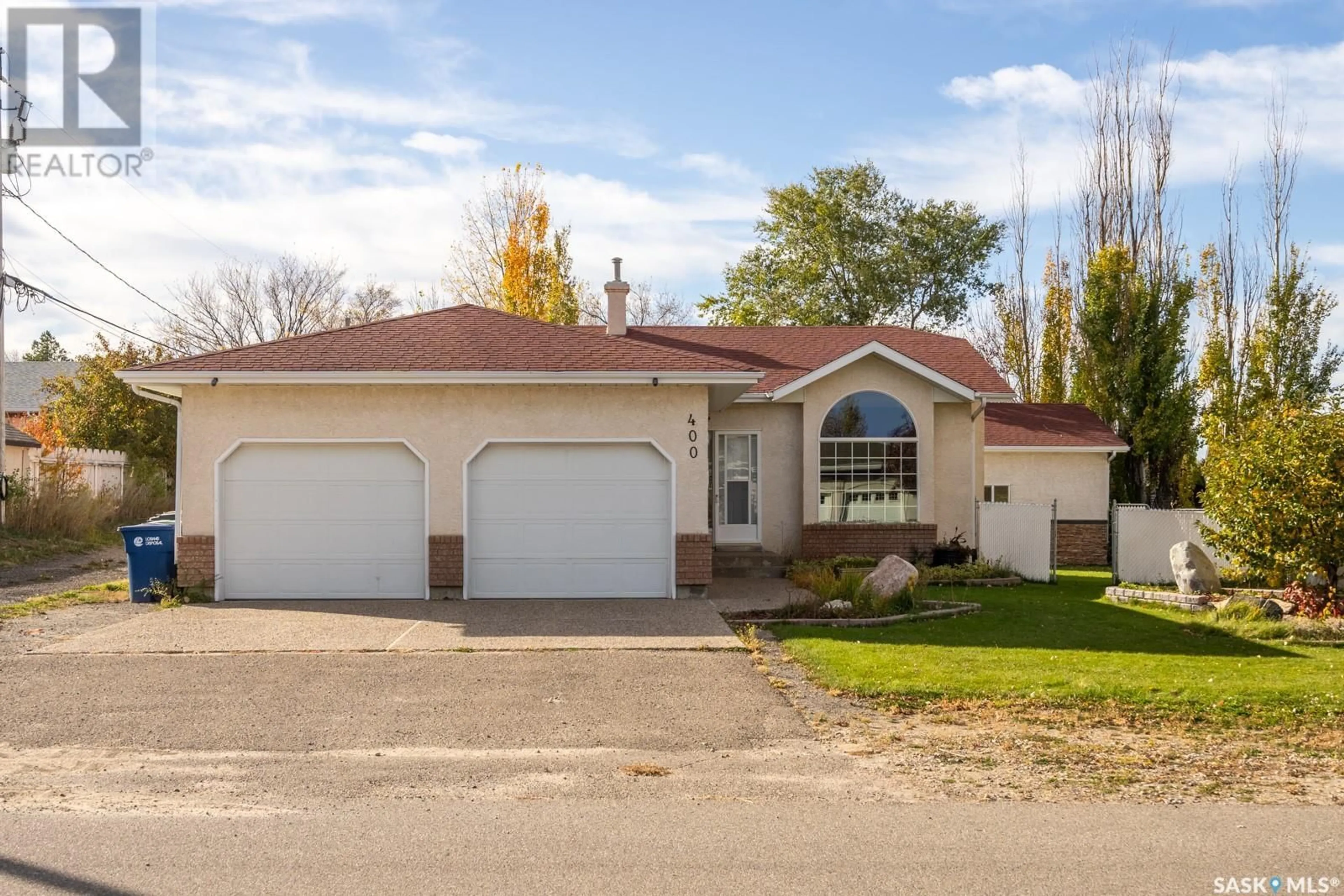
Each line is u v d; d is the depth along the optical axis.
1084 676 11.25
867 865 5.87
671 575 16.33
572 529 16.34
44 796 7.16
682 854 6.02
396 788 7.41
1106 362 31.89
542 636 13.09
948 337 26.53
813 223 46.44
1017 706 10.09
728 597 16.95
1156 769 8.12
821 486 21.70
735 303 49.00
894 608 15.58
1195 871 5.82
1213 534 17.14
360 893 5.42
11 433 33.97
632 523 16.41
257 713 9.55
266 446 16.16
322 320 48.75
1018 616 15.81
